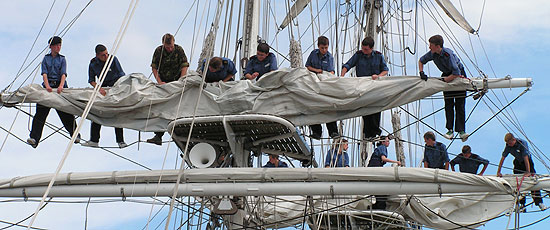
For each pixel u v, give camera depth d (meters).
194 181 15.36
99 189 15.52
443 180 14.91
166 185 15.34
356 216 20.17
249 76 16.06
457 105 15.74
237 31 20.44
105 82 16.42
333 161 20.09
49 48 16.19
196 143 16.31
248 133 15.95
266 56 16.27
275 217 20.62
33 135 15.95
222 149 16.52
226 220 16.39
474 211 20.48
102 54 16.23
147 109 15.84
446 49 15.42
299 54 19.48
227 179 15.23
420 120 15.84
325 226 19.92
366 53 15.98
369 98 15.20
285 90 15.45
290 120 15.50
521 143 17.17
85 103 15.89
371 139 15.86
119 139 16.28
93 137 16.20
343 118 15.44
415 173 14.94
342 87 15.26
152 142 16.09
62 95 15.85
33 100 15.74
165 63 16.02
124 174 15.48
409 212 20.64
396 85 15.26
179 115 15.63
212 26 19.61
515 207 16.22
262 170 15.20
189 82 15.62
